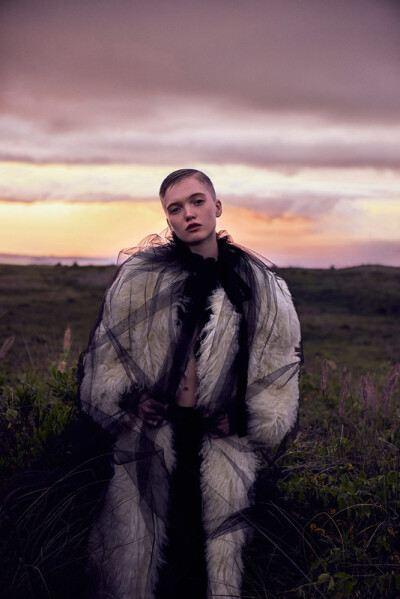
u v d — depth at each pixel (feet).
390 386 13.00
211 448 8.68
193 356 8.70
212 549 8.65
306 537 10.05
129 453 8.56
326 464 11.96
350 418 15.83
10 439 10.93
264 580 9.57
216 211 9.21
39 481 9.72
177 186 8.86
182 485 8.82
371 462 12.16
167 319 8.46
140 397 8.58
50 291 98.43
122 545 8.52
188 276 8.75
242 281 8.77
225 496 8.63
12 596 8.30
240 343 8.52
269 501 9.86
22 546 8.75
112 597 8.55
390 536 9.80
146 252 9.04
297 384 9.04
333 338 64.08
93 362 8.57
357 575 9.27
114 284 8.77
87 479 9.48
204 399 8.48
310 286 114.21
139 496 8.54
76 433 9.51
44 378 17.12
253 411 8.70
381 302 98.73
